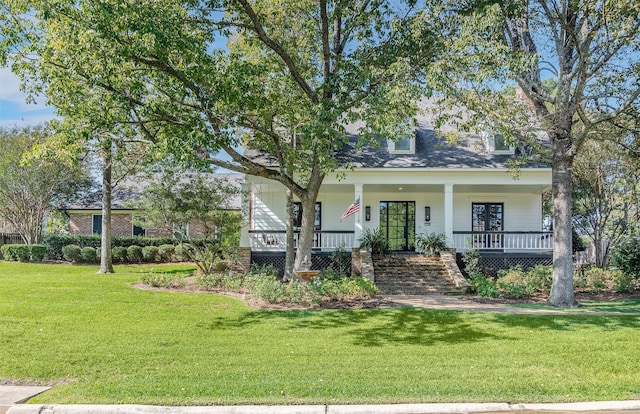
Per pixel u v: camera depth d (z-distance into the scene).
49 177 25.77
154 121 11.70
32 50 10.44
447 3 12.32
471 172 19.14
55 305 11.32
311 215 14.52
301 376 6.65
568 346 8.30
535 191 21.70
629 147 14.28
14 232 29.89
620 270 16.91
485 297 14.28
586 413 5.45
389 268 17.72
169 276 15.76
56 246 26.31
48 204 28.16
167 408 5.41
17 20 10.27
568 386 6.23
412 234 22.19
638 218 21.08
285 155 16.12
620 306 12.68
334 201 22.27
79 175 26.72
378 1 13.38
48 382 6.59
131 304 11.70
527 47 13.40
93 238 27.05
